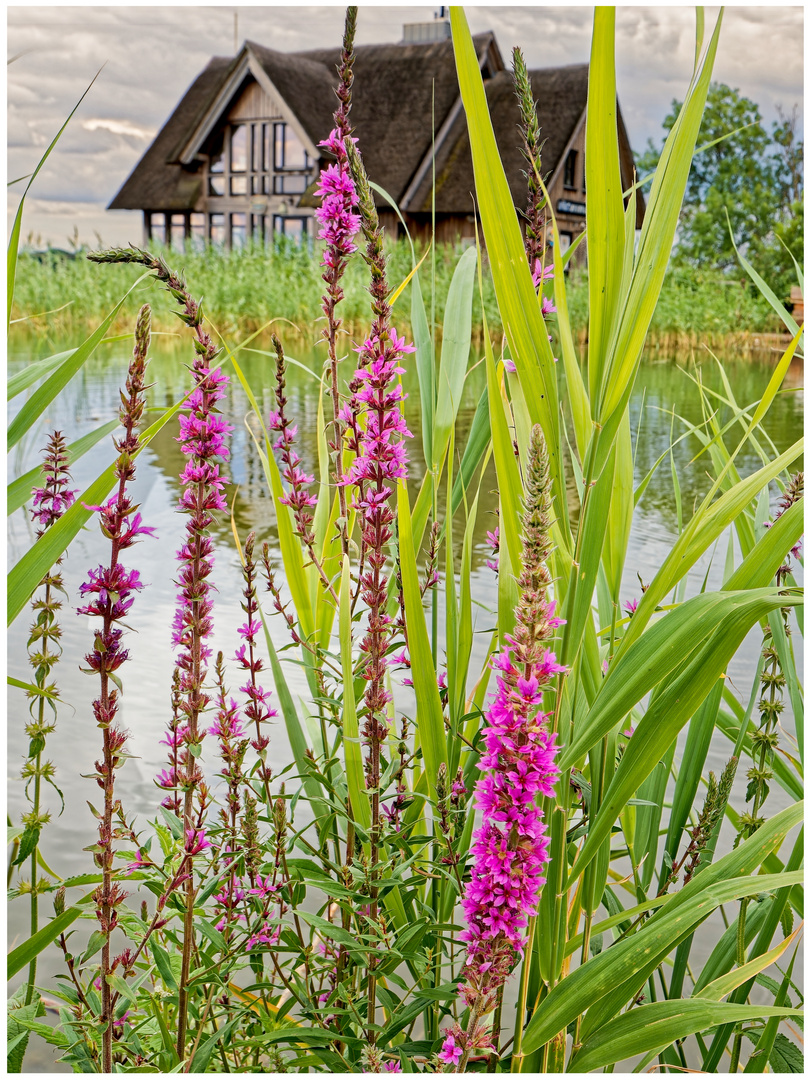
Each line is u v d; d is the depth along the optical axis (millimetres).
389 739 1564
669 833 1595
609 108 1118
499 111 21219
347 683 1472
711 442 1651
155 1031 1624
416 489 5895
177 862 1570
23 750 3016
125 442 1188
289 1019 1624
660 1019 1131
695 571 4781
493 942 1047
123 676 3559
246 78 24609
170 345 14086
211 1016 1550
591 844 1194
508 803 1020
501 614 1396
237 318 15250
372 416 1484
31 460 2963
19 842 1530
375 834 1462
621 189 1142
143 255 1277
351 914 1500
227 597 4188
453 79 23000
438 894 1673
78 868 2430
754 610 1140
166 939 1688
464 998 1067
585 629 1376
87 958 1218
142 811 2680
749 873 1178
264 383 10484
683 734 3168
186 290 1305
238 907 1612
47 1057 1836
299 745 1794
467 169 21734
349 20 1602
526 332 1214
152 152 27125
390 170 22234
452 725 1558
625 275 1172
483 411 1675
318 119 22984
